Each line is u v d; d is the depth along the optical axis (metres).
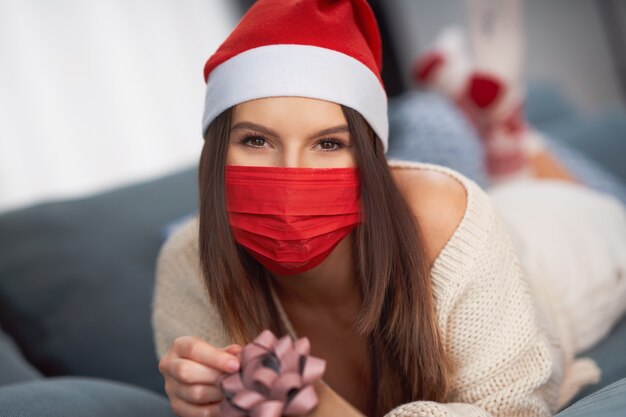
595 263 1.78
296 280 1.26
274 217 1.09
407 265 1.16
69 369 1.82
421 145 2.23
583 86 4.89
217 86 1.14
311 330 1.34
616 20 4.89
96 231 1.94
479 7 2.18
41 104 3.12
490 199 1.28
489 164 2.27
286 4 1.12
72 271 1.87
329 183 1.10
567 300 1.67
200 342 0.99
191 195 2.15
